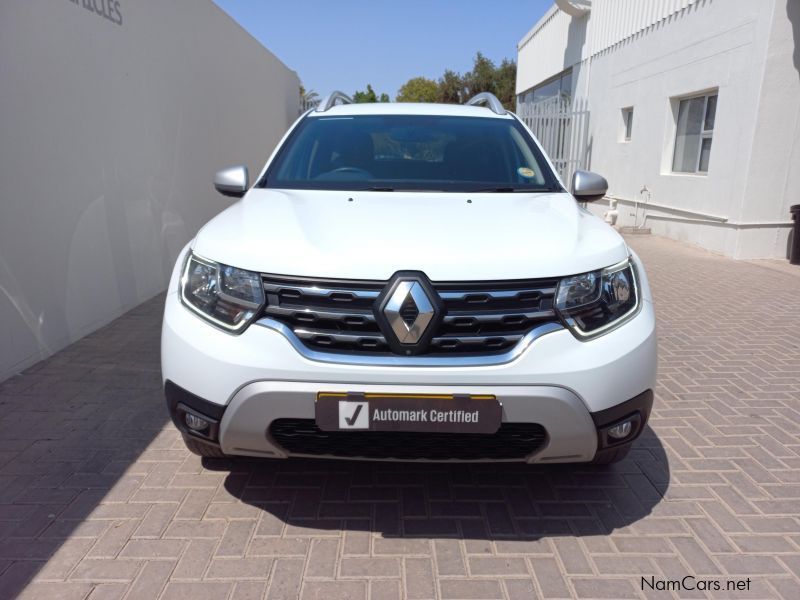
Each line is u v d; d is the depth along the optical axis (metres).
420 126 3.69
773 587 2.23
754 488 2.87
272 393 2.15
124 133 5.51
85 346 4.63
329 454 2.31
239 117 9.48
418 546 2.41
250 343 2.19
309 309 2.19
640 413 2.35
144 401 3.67
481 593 2.17
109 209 5.24
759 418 3.63
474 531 2.51
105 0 5.13
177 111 6.81
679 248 9.97
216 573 2.24
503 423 2.17
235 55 9.17
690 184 10.08
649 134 11.55
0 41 3.83
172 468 2.94
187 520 2.54
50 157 4.38
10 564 2.26
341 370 2.13
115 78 5.32
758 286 7.25
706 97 9.86
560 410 2.17
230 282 2.27
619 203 13.09
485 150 3.52
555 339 2.19
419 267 2.17
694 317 5.91
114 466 2.95
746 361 4.64
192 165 7.32
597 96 14.20
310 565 2.29
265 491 2.76
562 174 15.48
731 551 2.42
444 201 2.88
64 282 4.58
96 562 2.28
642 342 2.34
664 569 2.31
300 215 2.60
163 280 6.45
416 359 2.15
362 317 2.17
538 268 2.23
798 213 8.40
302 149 3.51
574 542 2.46
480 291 2.19
